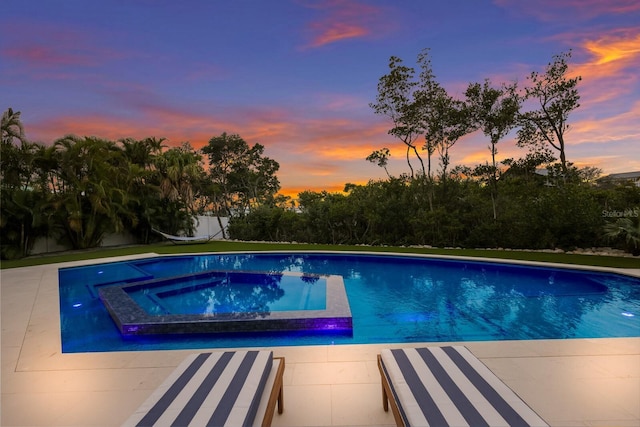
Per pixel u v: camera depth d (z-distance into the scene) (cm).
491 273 1044
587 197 1320
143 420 180
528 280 943
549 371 327
